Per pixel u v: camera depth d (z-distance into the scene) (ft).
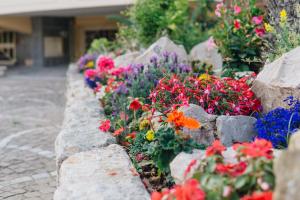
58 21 78.64
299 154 6.09
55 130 26.25
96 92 24.12
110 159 12.12
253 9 24.57
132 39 35.50
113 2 52.90
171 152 10.93
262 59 21.85
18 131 26.09
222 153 9.62
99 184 10.19
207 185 7.66
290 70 14.02
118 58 28.17
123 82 20.88
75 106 19.62
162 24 31.48
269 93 14.23
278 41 18.67
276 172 6.48
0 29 80.89
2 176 17.39
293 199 5.77
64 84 51.60
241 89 15.06
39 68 74.49
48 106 35.68
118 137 15.19
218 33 24.75
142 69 20.49
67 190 10.02
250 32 23.73
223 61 24.04
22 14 66.90
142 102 17.07
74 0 56.03
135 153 13.12
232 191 7.43
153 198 8.14
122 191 9.80
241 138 12.50
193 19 36.35
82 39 81.15
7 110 33.91
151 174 12.06
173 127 11.68
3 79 57.93
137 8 32.68
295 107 12.56
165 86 15.75
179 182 9.64
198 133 12.25
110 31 79.15
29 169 18.33
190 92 15.14
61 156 12.94
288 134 11.45
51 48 78.33
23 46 83.25
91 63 39.22
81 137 14.20
